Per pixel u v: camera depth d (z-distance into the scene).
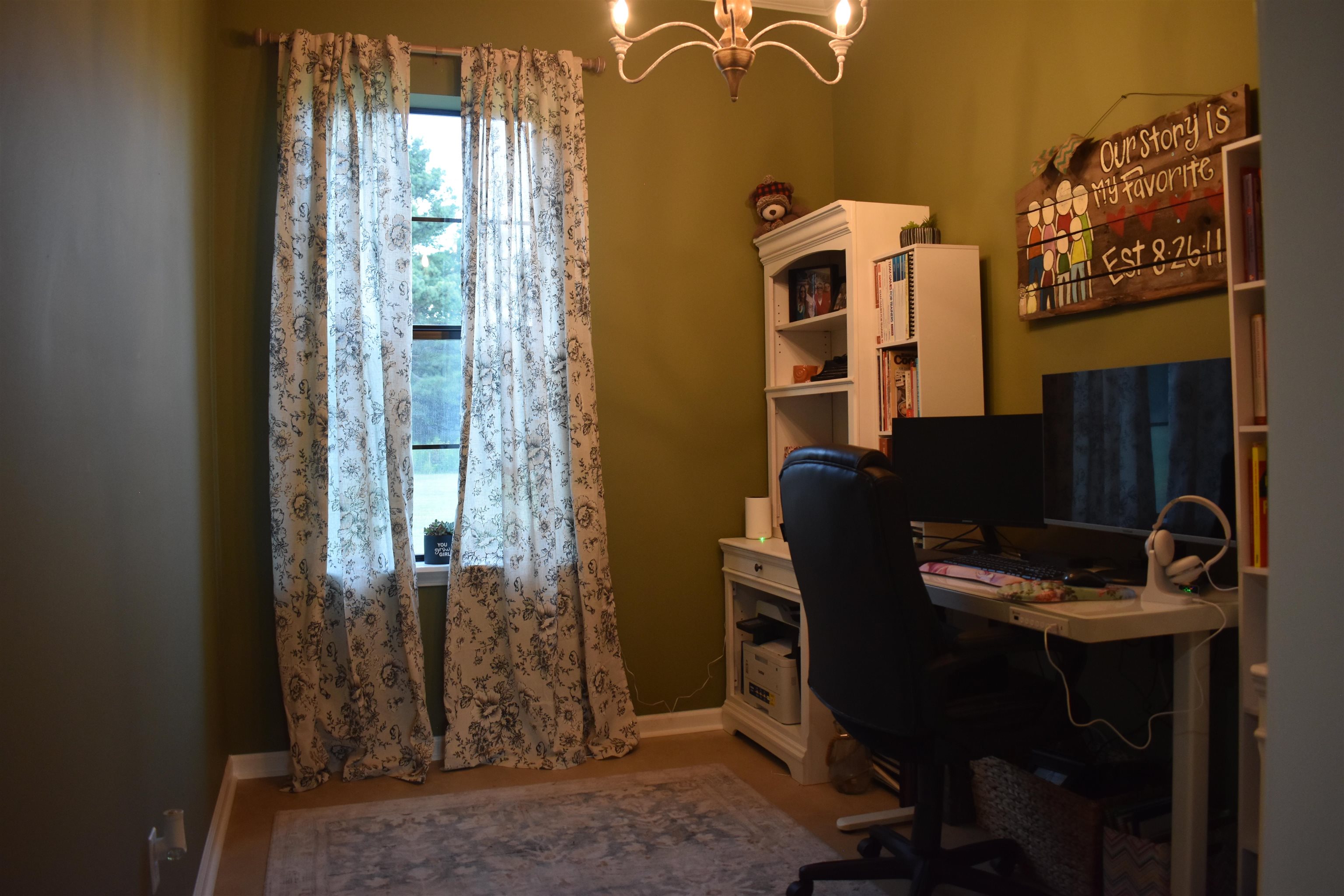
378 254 3.27
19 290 1.06
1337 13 0.64
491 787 3.13
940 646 2.00
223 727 3.11
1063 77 2.69
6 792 0.96
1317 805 0.64
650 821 2.79
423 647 3.42
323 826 2.79
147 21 1.95
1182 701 2.01
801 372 3.69
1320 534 0.64
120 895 1.46
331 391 3.29
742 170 3.86
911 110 3.43
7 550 0.99
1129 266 2.42
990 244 3.03
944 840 2.63
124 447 1.62
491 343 3.40
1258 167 1.90
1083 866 2.19
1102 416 2.38
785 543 3.55
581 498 3.44
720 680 3.81
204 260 2.96
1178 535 2.15
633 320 3.71
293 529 3.19
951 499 2.73
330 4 3.35
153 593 1.86
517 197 3.43
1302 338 0.65
